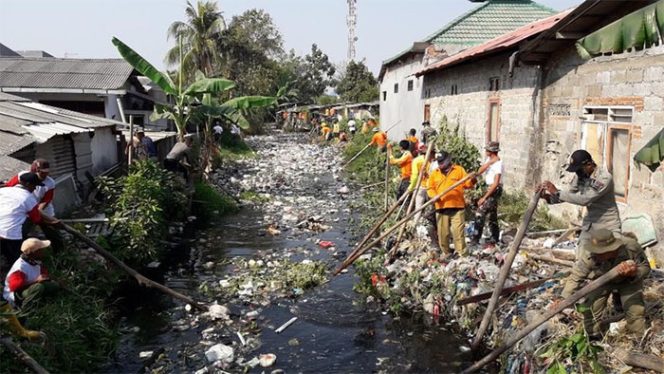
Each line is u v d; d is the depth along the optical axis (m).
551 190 5.59
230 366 6.00
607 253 4.93
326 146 32.81
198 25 36.97
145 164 11.55
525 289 6.37
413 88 21.88
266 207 14.80
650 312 5.44
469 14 22.11
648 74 7.82
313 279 8.67
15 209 6.50
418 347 6.44
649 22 4.12
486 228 9.75
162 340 6.65
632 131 8.21
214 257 10.10
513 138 12.22
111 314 7.12
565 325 5.46
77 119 12.70
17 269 5.82
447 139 15.12
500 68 12.88
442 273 7.66
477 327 6.56
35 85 18.39
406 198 10.02
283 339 6.69
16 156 9.05
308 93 70.69
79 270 7.29
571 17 8.55
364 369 5.96
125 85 19.53
